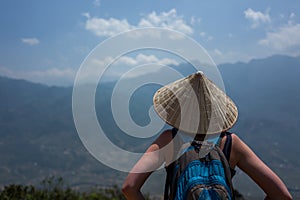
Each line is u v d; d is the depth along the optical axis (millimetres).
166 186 2324
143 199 2234
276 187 2273
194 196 2094
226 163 2264
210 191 2105
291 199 2277
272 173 2316
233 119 2490
